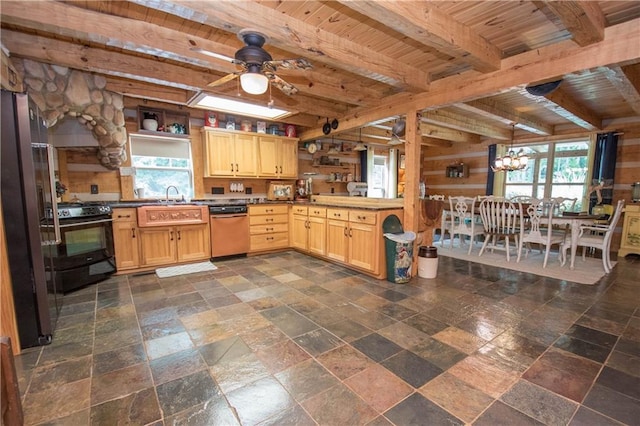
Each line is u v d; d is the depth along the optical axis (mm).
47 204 2359
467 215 5602
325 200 5234
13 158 2037
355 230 3836
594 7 1965
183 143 4699
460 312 2674
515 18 2186
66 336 2248
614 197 5395
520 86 2668
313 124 5199
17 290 2041
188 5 1784
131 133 4172
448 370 1841
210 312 2670
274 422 1433
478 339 2209
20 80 2744
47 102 2986
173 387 1682
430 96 3332
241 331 2328
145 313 2645
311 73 3281
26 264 2074
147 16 2260
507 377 1772
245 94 3600
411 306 2805
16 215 2027
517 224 5012
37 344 2111
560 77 2449
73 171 3861
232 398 1594
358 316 2596
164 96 3760
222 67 2734
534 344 2141
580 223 4055
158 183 4551
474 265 4266
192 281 3518
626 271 3938
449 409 1514
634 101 3607
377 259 3564
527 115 5285
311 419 1450
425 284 3434
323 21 2248
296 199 5512
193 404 1550
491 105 4461
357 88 3680
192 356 1988
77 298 2984
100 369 1848
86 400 1577
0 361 1068
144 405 1542
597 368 1859
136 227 3809
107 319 2527
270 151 5184
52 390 1652
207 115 4645
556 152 6211
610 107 4750
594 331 2326
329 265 4262
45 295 2125
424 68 3170
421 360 1945
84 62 2742
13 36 2439
